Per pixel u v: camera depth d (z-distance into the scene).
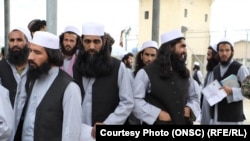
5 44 10.24
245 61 18.88
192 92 3.73
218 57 4.85
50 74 2.74
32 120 2.69
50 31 4.21
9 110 2.74
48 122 2.61
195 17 27.69
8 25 10.20
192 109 3.58
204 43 25.78
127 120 3.56
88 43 3.21
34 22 4.83
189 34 24.50
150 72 3.48
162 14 26.72
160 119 3.39
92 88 3.25
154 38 7.12
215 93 4.34
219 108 4.59
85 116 3.26
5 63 3.42
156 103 3.47
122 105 3.25
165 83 3.43
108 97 3.25
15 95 3.26
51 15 4.22
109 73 3.26
